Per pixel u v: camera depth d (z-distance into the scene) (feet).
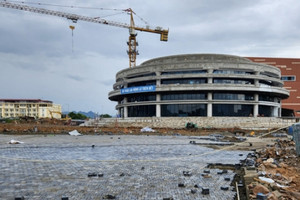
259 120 158.61
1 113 512.22
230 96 180.04
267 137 104.83
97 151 60.80
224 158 50.70
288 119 169.99
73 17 321.32
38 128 139.23
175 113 182.19
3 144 74.69
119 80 231.91
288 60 295.28
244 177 29.96
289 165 43.24
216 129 139.74
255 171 33.42
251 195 24.53
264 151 57.72
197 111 179.01
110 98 232.73
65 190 28.50
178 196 26.50
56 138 97.66
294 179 32.40
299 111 280.51
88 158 50.42
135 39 391.45
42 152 58.80
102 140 89.86
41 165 43.09
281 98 218.79
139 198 25.86
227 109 178.29
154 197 26.18
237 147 69.77
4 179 33.27
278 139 92.63
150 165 43.24
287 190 26.14
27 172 37.50
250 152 59.77
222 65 176.76
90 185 30.55
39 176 35.01
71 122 233.14
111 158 50.52
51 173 36.91
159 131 131.54
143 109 196.44
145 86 181.57
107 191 28.17
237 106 179.11
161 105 186.39
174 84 174.60
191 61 178.40
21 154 55.42
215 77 175.83
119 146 71.46
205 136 109.60
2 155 53.98
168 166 42.42
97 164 44.06
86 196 26.35
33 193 27.37
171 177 34.65
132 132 127.75
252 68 180.24
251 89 171.42
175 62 180.96
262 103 182.09
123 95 205.98
